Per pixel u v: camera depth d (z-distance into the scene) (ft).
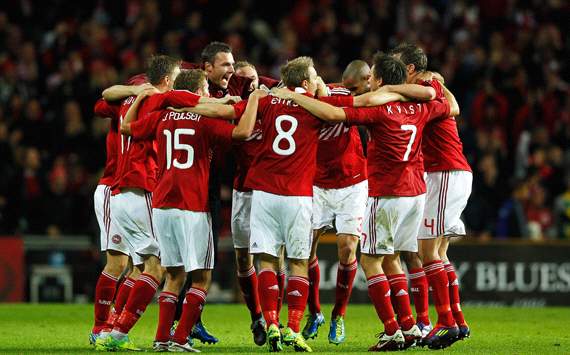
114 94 102.83
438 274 101.40
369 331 122.01
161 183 95.09
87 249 180.34
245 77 110.22
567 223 194.18
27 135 204.54
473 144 205.05
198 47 226.99
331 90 110.01
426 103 99.04
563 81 236.84
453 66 227.61
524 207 196.34
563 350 97.96
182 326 94.79
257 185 94.84
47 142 204.64
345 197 110.11
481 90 220.43
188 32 228.63
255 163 95.55
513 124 219.82
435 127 103.76
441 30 243.19
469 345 103.86
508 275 175.63
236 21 235.81
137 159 99.81
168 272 96.07
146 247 98.43
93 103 210.38
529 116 219.82
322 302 170.60
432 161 104.27
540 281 175.63
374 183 97.04
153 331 121.39
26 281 177.37
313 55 233.14
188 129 94.53
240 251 104.83
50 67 227.40
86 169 197.77
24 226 189.26
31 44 228.22
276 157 94.22
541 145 210.38
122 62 225.15
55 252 179.01
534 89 228.02
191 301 95.09
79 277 179.63
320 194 110.63
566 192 200.95
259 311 104.58
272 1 249.34
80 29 233.96
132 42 230.89
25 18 243.19
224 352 94.63
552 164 205.26
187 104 94.84
